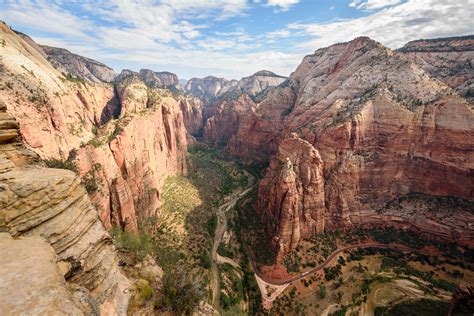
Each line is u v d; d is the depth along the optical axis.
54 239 11.98
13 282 6.45
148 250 40.34
